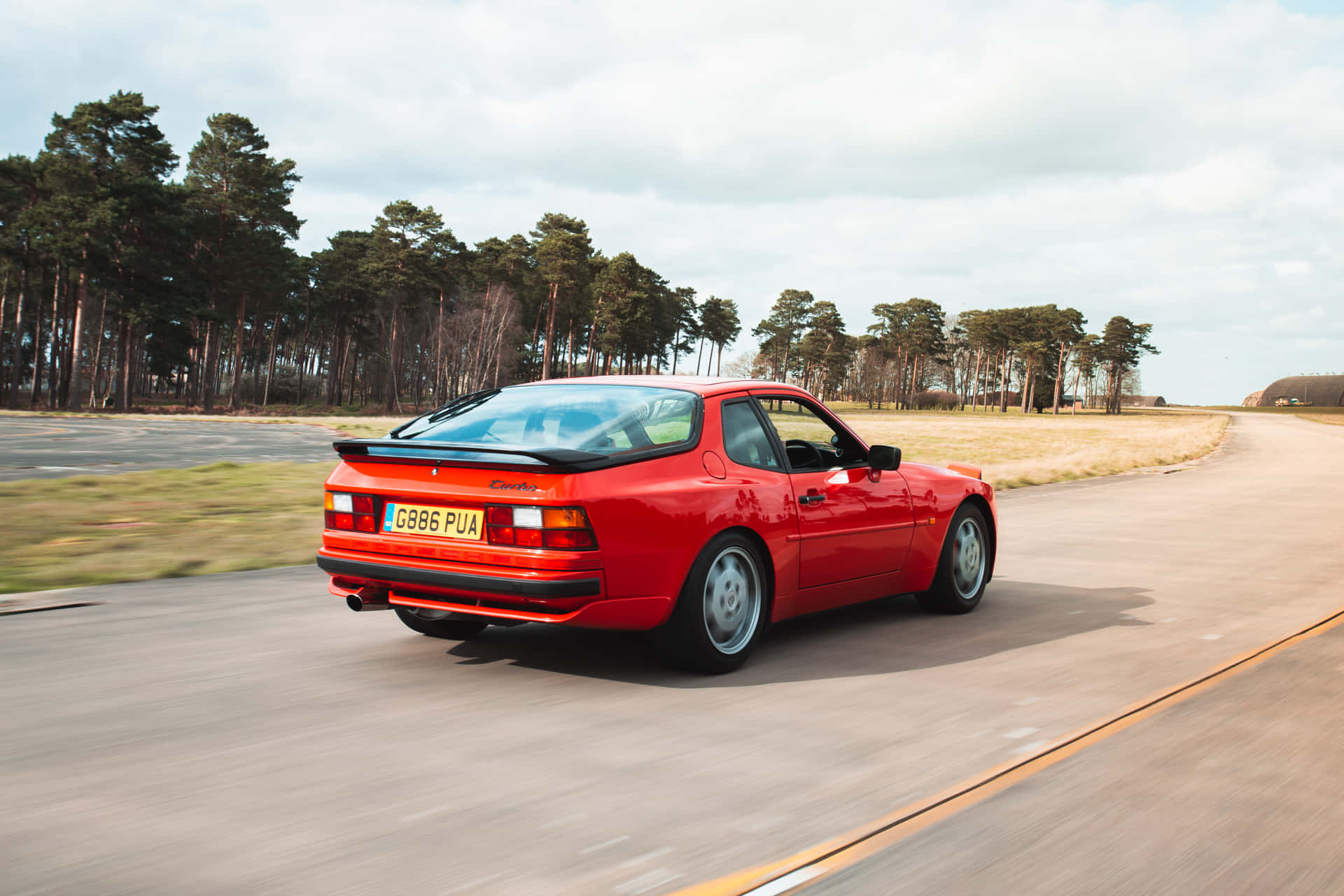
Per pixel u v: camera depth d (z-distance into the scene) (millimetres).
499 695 3938
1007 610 6105
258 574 6832
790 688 4137
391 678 4164
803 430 5133
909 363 160125
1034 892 2279
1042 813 2771
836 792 2918
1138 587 7035
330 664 4391
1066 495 15789
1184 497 15609
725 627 4363
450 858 2406
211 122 68875
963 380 184000
